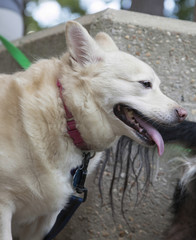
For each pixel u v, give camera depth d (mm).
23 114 1264
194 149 1390
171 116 1293
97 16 1606
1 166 1248
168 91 1637
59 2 7531
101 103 1282
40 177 1275
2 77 1352
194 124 1405
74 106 1264
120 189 1597
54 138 1273
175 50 1637
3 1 2533
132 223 1609
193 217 1401
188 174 1387
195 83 1651
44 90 1279
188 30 1656
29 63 1796
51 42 1809
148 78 1301
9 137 1258
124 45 1592
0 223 1272
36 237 1440
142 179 1607
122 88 1279
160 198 1618
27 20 7508
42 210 1327
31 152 1261
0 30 2564
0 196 1271
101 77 1281
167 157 1473
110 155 1575
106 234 1590
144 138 1312
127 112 1325
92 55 1299
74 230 1620
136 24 1601
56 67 1324
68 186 1315
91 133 1286
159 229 1620
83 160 1329
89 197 1582
